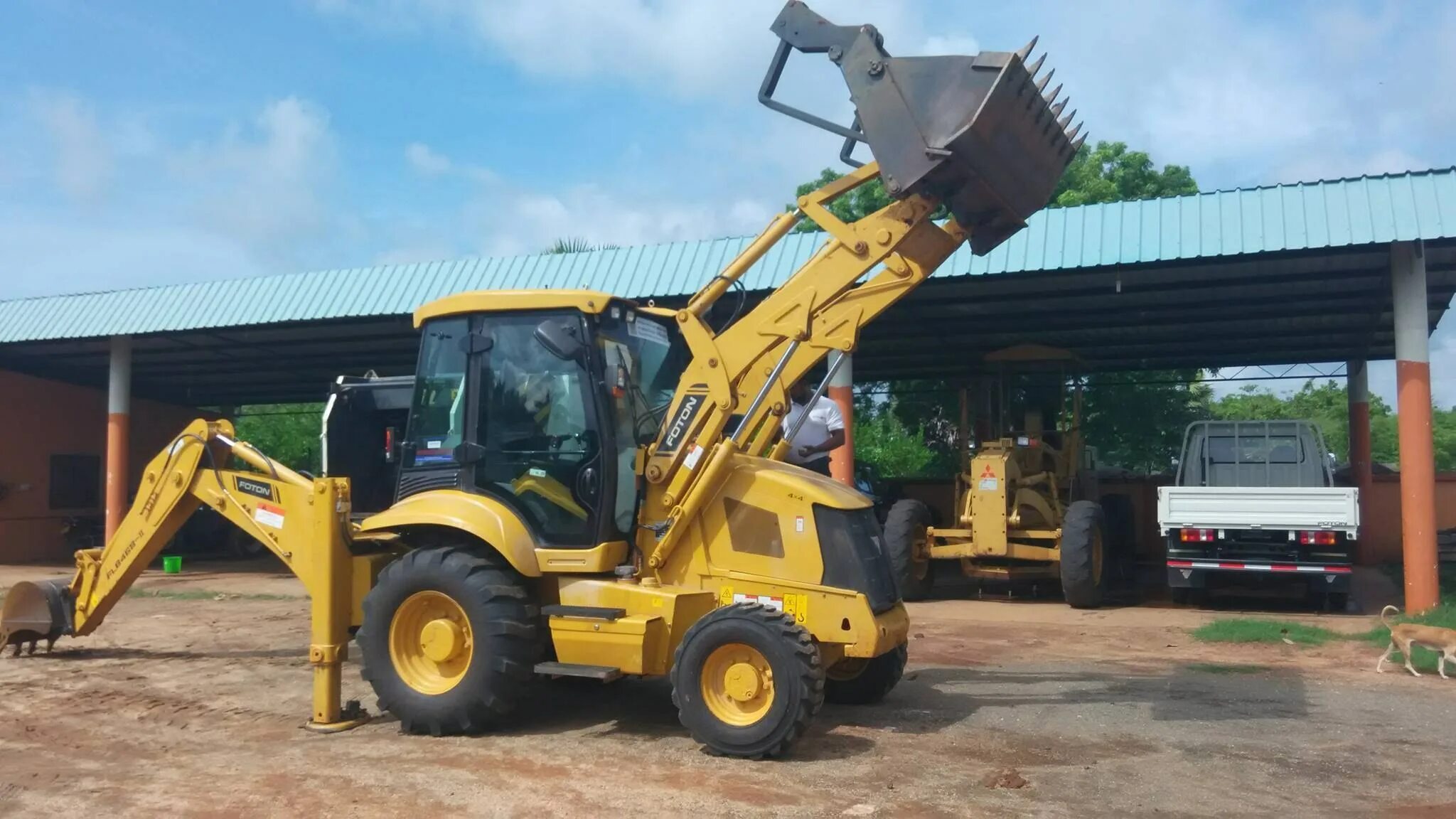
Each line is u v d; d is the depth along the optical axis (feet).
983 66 19.93
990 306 49.14
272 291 54.65
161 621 39.65
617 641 20.56
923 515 46.37
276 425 110.63
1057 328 54.19
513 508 21.98
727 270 22.54
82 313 59.82
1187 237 38.42
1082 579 41.70
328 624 22.27
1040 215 41.42
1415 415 36.96
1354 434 62.75
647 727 22.16
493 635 20.79
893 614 22.12
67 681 27.09
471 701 20.81
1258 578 46.01
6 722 22.82
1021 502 46.52
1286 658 30.78
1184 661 30.25
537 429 22.08
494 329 22.74
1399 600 44.39
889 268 21.35
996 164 20.11
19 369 71.67
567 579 21.59
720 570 21.70
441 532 22.44
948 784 18.13
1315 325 52.90
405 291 51.24
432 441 23.15
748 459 22.58
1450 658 27.76
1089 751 20.39
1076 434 49.90
